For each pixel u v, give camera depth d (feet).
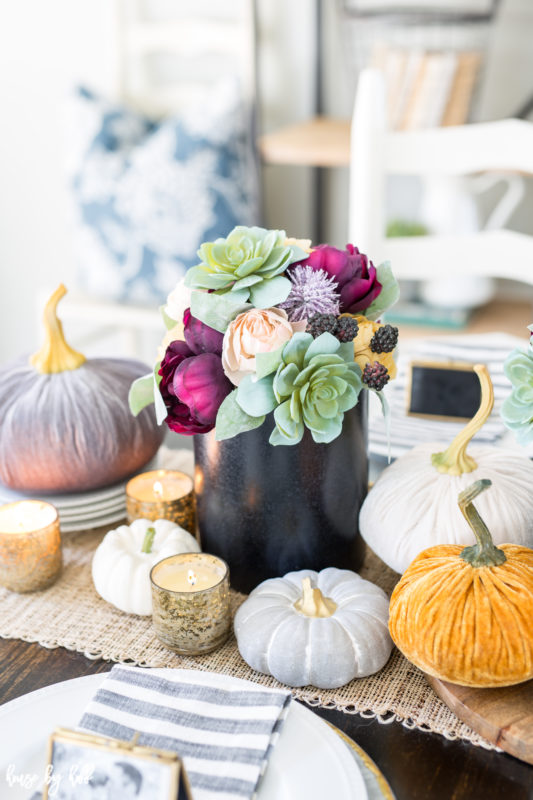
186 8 6.76
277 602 2.01
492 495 2.08
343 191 6.95
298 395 1.84
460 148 3.68
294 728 1.69
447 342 3.47
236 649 2.06
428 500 2.11
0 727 1.70
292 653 1.87
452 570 1.81
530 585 1.75
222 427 1.89
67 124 6.32
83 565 2.45
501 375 3.06
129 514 2.45
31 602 2.27
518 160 3.61
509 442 2.78
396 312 6.13
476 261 3.92
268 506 2.14
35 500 2.41
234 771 1.56
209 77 6.91
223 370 1.90
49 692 1.80
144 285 6.34
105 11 7.00
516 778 1.66
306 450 2.07
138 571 2.16
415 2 6.10
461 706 1.77
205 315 1.86
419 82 5.22
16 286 8.31
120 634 2.12
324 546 2.20
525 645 1.71
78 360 2.56
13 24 7.28
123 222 6.23
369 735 1.78
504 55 6.13
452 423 2.88
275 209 7.16
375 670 1.92
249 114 6.21
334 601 2.02
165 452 3.08
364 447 2.22
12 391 2.49
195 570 2.12
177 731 1.65
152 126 6.61
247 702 1.71
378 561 2.42
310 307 1.89
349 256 1.98
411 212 6.61
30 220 8.00
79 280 6.66
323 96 6.71
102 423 2.45
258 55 6.35
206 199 6.05
